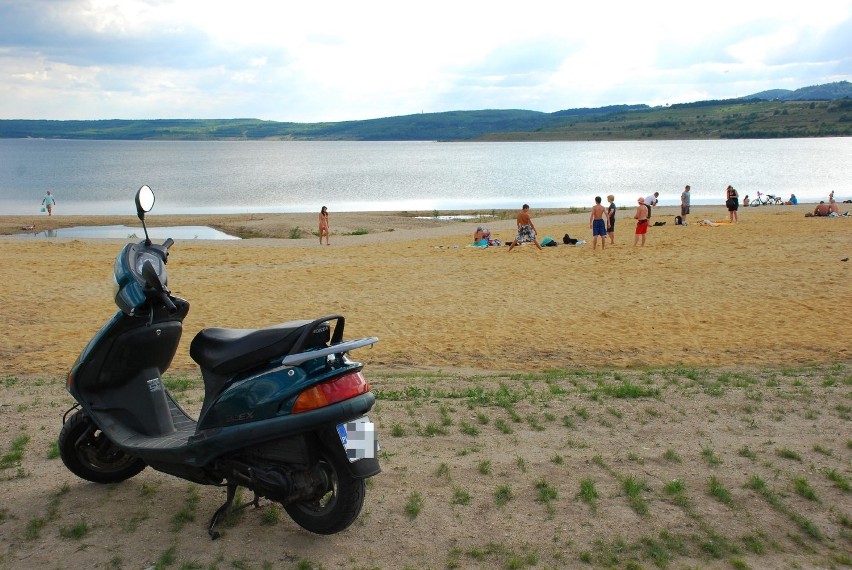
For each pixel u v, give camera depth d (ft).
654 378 26.94
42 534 14.43
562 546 13.88
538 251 75.15
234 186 277.23
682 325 40.75
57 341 37.70
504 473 17.13
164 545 14.05
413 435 19.83
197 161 524.52
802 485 16.24
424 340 37.78
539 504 15.57
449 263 68.18
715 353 34.55
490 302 48.42
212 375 14.79
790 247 71.36
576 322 41.96
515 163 469.57
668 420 20.98
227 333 14.92
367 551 13.80
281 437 13.62
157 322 16.11
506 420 21.03
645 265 62.75
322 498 15.75
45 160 531.91
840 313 42.73
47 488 16.75
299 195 236.22
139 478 17.51
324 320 13.89
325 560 13.48
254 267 67.36
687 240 79.97
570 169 388.98
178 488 16.89
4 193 241.35
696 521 14.88
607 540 14.10
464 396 23.90
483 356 34.50
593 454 18.33
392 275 61.00
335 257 75.05
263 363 14.28
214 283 57.41
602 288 52.80
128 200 215.31
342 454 13.55
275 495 13.71
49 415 22.16
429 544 14.01
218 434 14.05
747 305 45.68
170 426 16.51
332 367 13.78
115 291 15.79
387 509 15.40
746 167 380.58
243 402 13.93
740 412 21.74
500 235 95.61
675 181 288.51
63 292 53.16
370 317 43.96
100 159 553.23
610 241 80.69
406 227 128.67
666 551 13.70
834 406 22.22
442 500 15.78
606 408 22.07
